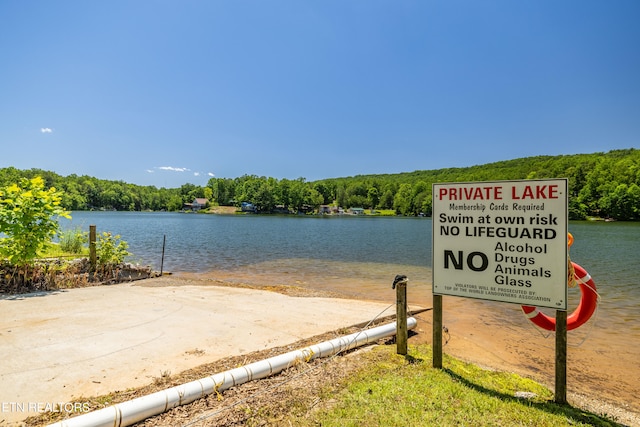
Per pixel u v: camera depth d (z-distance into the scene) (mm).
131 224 55344
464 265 4109
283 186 136500
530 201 3699
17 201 7734
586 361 5477
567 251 3531
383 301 9086
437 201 4312
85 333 5039
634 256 21078
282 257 19406
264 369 3867
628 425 3557
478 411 3316
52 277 8344
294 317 6316
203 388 3369
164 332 5203
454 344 5859
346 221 83375
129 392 3357
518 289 3771
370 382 3814
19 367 3857
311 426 2980
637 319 7996
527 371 5016
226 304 7219
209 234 37250
